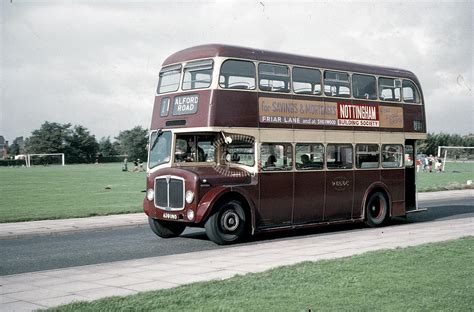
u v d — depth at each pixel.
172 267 10.56
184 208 14.09
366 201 17.58
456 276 8.60
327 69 16.73
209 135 14.79
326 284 8.09
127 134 119.75
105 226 17.69
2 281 9.36
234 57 14.67
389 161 18.33
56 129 116.69
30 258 12.30
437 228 16.36
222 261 11.21
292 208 15.66
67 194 29.69
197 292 7.73
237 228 14.48
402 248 11.64
